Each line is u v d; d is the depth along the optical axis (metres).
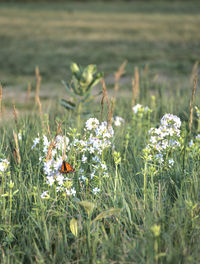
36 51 27.20
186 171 4.04
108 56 24.59
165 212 3.44
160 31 39.91
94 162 4.12
